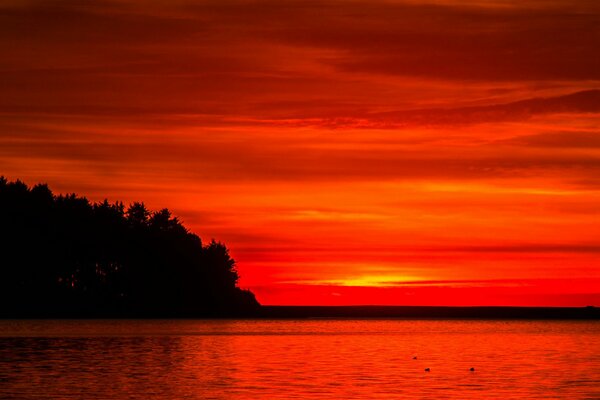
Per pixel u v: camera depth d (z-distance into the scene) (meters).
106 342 131.75
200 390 69.75
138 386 72.12
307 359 102.56
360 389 70.56
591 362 100.25
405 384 74.38
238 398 65.25
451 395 67.44
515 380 78.12
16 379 76.38
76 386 71.81
